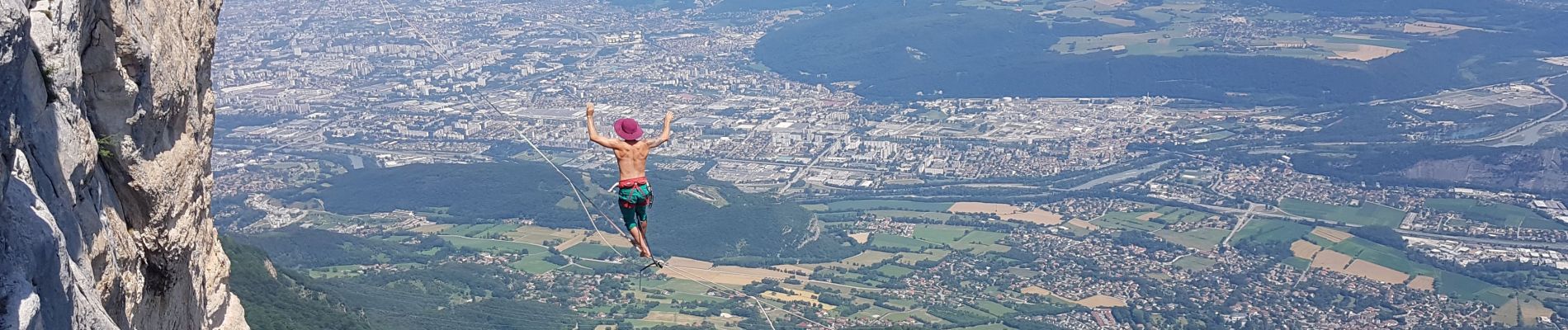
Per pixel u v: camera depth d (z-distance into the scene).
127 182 18.06
